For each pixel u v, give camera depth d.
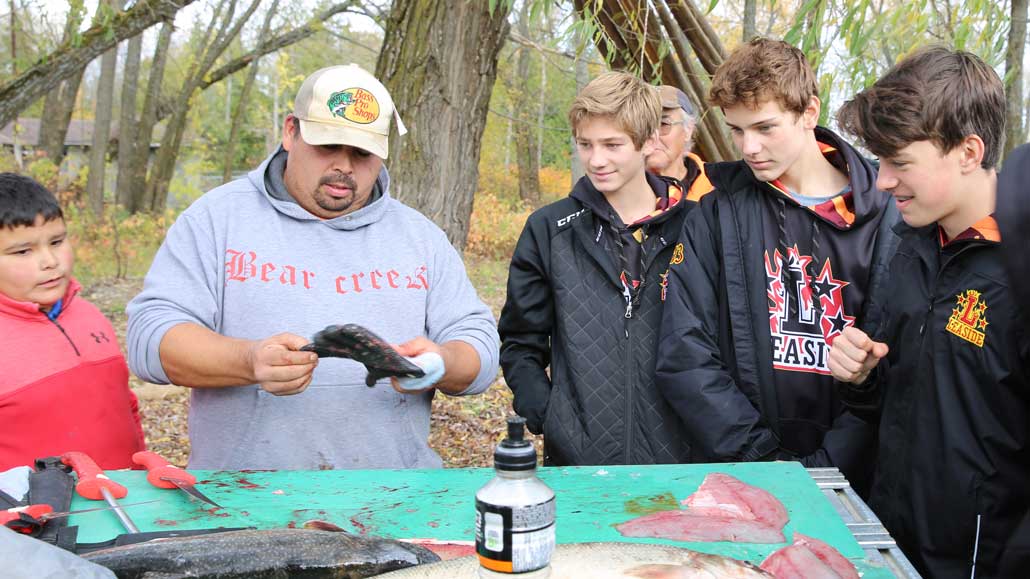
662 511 1.71
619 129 2.40
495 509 1.15
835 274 2.27
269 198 2.18
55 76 6.48
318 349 1.81
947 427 1.87
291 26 16.05
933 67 1.77
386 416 2.20
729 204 2.40
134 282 11.99
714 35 4.19
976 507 1.85
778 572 1.46
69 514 1.59
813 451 2.34
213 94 31.30
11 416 2.04
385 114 2.12
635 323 2.49
